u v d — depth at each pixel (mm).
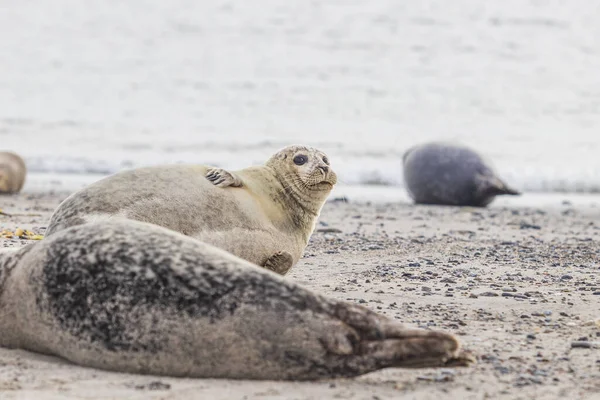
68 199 21359
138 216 20969
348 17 125500
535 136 85812
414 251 31812
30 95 99812
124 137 83938
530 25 123062
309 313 14031
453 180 54156
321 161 25625
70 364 15328
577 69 109500
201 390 13922
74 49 116312
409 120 92312
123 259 14578
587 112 95188
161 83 104938
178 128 87812
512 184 66375
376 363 13867
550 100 99250
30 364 15250
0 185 52531
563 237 38312
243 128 88062
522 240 36469
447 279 25203
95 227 15438
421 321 19625
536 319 20062
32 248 15812
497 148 80688
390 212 48625
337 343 13867
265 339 13969
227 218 22688
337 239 35094
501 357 16703
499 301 22109
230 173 23625
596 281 25484
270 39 119375
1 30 121562
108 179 21781
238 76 106688
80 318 14664
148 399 13469
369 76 106625
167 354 14250
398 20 124625
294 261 25453
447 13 126938
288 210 25188
